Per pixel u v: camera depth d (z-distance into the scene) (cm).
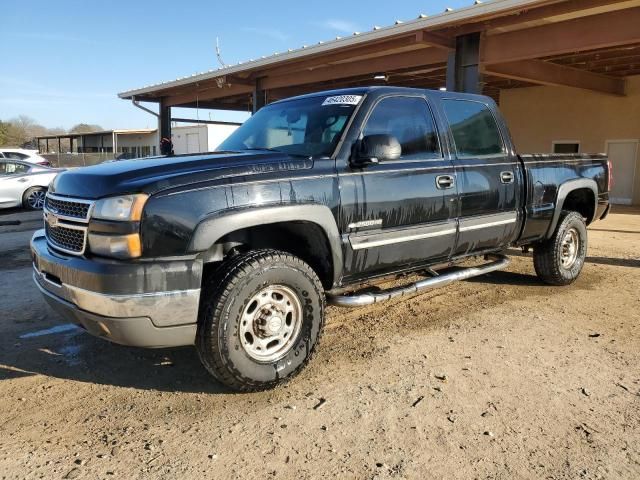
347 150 404
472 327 497
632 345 455
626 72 1705
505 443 306
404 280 630
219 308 337
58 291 347
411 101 461
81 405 351
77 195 345
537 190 566
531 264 764
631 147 1844
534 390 371
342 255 397
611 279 686
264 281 351
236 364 345
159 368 408
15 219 1288
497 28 1097
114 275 309
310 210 371
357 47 1283
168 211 319
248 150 439
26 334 479
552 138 2044
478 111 520
